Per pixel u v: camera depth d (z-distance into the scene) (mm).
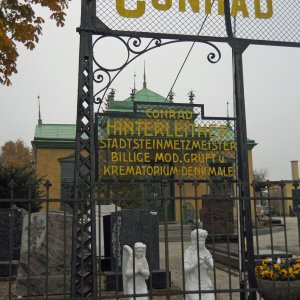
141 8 6477
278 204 38031
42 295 8297
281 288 5504
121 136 6457
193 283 5805
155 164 6566
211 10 6777
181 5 6637
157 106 6715
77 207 5695
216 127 6812
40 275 8523
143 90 24984
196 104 6801
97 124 6270
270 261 6695
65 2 10430
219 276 10422
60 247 8742
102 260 10422
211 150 6750
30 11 10172
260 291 5719
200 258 5816
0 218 10680
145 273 6000
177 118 6711
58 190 26734
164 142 6598
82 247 5438
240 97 6695
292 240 18422
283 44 7047
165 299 7922
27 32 10164
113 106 14078
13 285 9438
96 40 6266
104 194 11570
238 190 6602
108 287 8586
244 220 6383
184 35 6609
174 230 19016
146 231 9180
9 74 10531
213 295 5770
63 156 27359
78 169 5875
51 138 27281
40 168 26953
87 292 5629
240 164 6547
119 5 6406
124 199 5051
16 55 10281
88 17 6262
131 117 6539
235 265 11562
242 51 6840
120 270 8781
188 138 6688
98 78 6219
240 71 6766
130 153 6461
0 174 16172
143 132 6562
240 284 6387
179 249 15805
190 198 5168
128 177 6605
